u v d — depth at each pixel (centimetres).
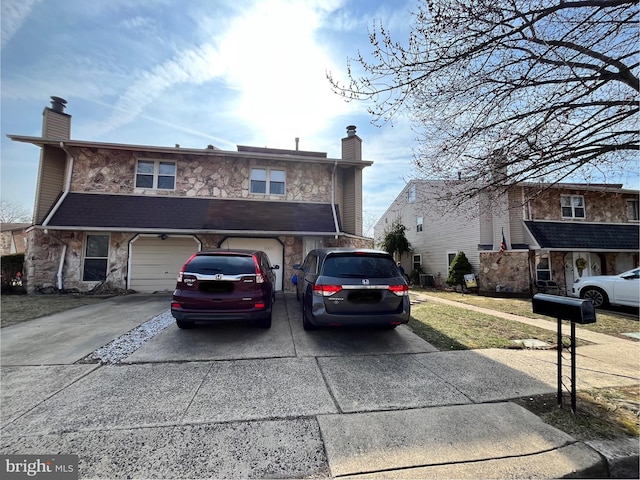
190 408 274
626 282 800
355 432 241
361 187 1230
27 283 937
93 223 900
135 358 397
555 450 221
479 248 1363
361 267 468
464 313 758
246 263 500
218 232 947
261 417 261
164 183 1053
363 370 369
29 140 944
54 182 1000
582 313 263
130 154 1034
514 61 335
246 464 203
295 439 231
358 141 1218
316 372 360
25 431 236
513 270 1294
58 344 452
